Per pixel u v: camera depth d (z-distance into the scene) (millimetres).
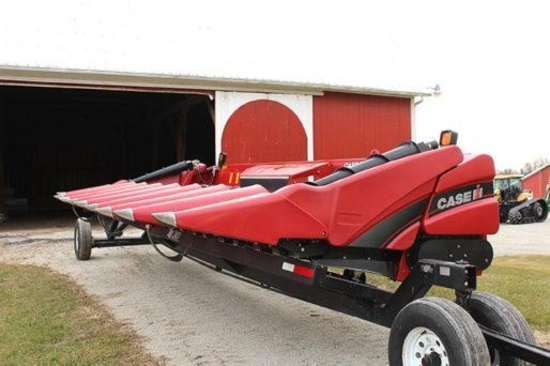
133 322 4789
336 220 3230
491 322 3008
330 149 15086
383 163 3377
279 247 3303
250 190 3611
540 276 6438
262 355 3977
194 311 5160
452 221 3426
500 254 9250
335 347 4137
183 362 3842
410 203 3371
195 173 7320
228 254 3912
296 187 3180
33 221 15523
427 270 3074
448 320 2650
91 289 6105
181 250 5219
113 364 3768
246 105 13953
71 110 21578
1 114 18484
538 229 15305
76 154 22625
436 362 2736
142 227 5340
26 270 7281
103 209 4562
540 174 28859
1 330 4438
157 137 21891
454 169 3457
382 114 15914
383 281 6020
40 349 4023
